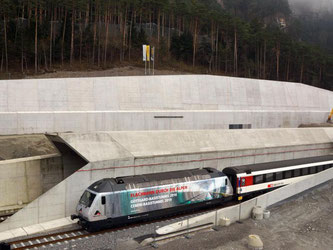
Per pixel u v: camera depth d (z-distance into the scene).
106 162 25.28
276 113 55.44
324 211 24.62
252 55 98.50
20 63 66.50
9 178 27.84
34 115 36.03
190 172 25.03
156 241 17.94
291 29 166.75
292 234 20.41
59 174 30.39
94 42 71.19
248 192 28.05
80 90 41.12
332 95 70.25
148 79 45.88
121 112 40.38
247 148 36.12
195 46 85.88
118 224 21.08
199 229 19.88
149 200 22.02
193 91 49.84
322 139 46.06
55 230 21.08
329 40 196.50
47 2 73.81
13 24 69.00
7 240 19.30
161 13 83.19
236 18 86.25
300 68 98.00
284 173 31.11
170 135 32.38
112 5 75.81
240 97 55.50
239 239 19.00
